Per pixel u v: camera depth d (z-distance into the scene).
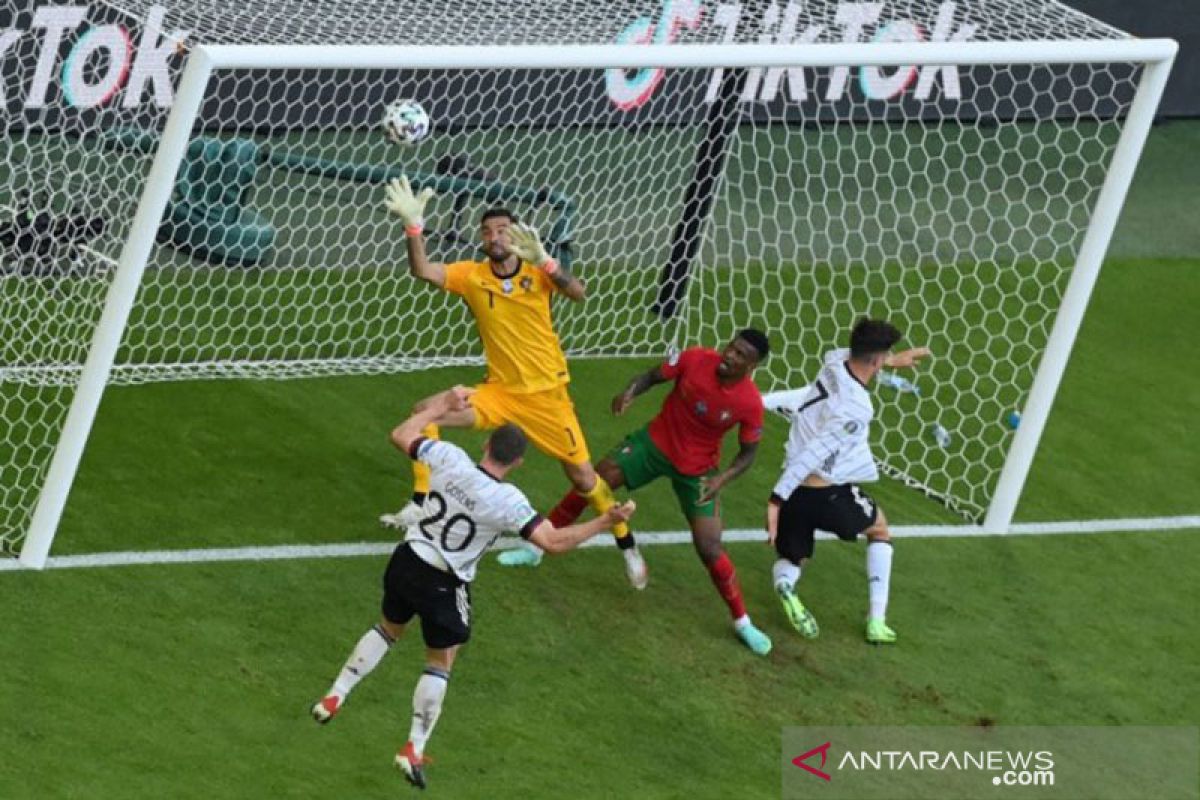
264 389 45.28
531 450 44.72
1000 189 60.22
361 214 53.34
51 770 32.03
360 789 32.78
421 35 46.19
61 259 47.12
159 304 47.88
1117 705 37.84
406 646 36.81
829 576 41.28
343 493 41.62
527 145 56.69
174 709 34.03
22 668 34.41
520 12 47.97
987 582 41.66
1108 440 48.22
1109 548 43.47
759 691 37.06
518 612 38.34
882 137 61.97
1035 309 53.94
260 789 32.38
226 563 38.47
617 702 36.12
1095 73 63.53
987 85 62.38
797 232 55.75
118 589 37.12
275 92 54.56
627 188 55.78
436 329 49.19
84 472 41.00
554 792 33.41
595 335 49.69
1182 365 52.47
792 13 49.19
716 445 38.06
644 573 39.16
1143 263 57.78
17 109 51.72
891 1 48.88
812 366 49.59
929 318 52.59
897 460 46.31
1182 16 64.81
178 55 51.97
